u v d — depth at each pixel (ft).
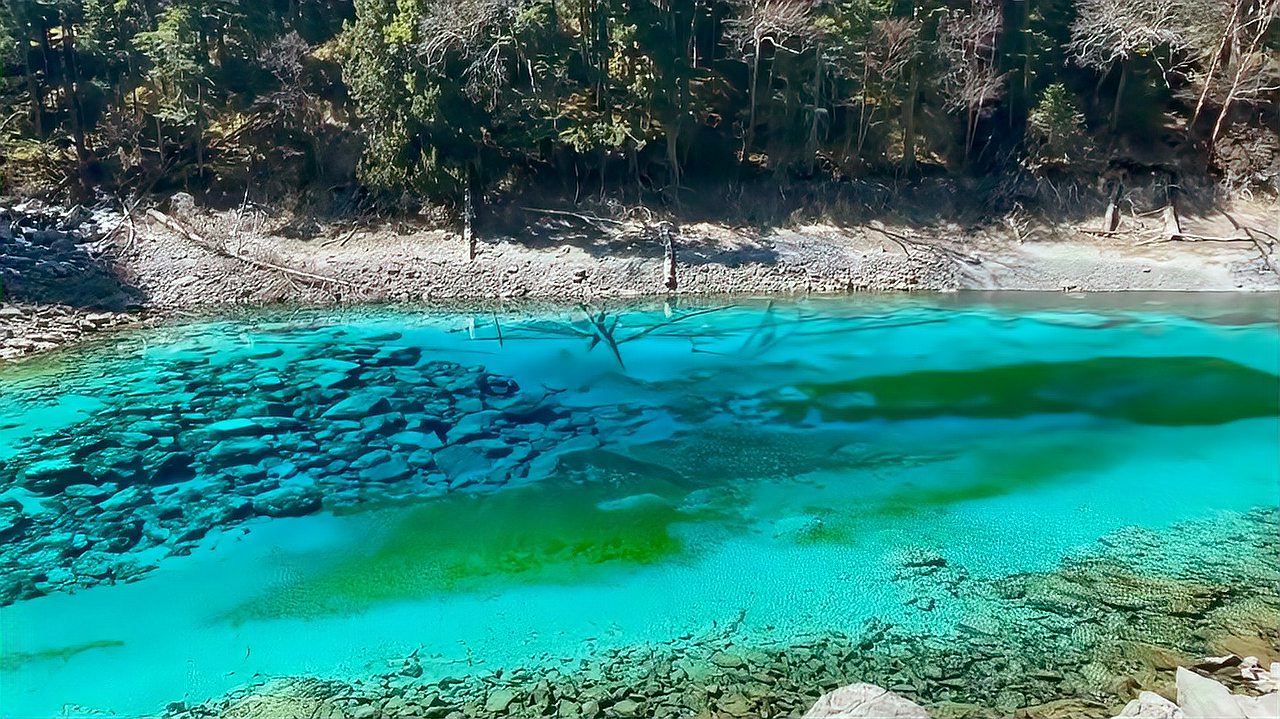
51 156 119.85
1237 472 50.26
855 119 124.36
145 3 123.65
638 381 69.56
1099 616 35.81
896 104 122.62
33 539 43.16
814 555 41.29
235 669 33.35
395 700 31.30
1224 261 106.01
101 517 45.55
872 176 123.85
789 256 111.04
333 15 136.87
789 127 122.93
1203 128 122.11
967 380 68.69
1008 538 42.73
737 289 105.40
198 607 37.50
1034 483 49.32
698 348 79.51
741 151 126.41
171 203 115.34
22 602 37.73
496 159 115.24
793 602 37.22
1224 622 35.24
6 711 31.07
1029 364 72.64
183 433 57.36
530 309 96.63
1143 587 37.93
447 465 52.37
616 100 119.75
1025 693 31.24
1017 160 120.16
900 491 48.55
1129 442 55.31
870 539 42.86
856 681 31.99
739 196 122.11
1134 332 82.84
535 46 114.42
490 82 110.32
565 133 113.39
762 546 42.29
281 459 53.21
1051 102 115.14
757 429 58.70
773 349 78.95
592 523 44.73
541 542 42.80
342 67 121.08
